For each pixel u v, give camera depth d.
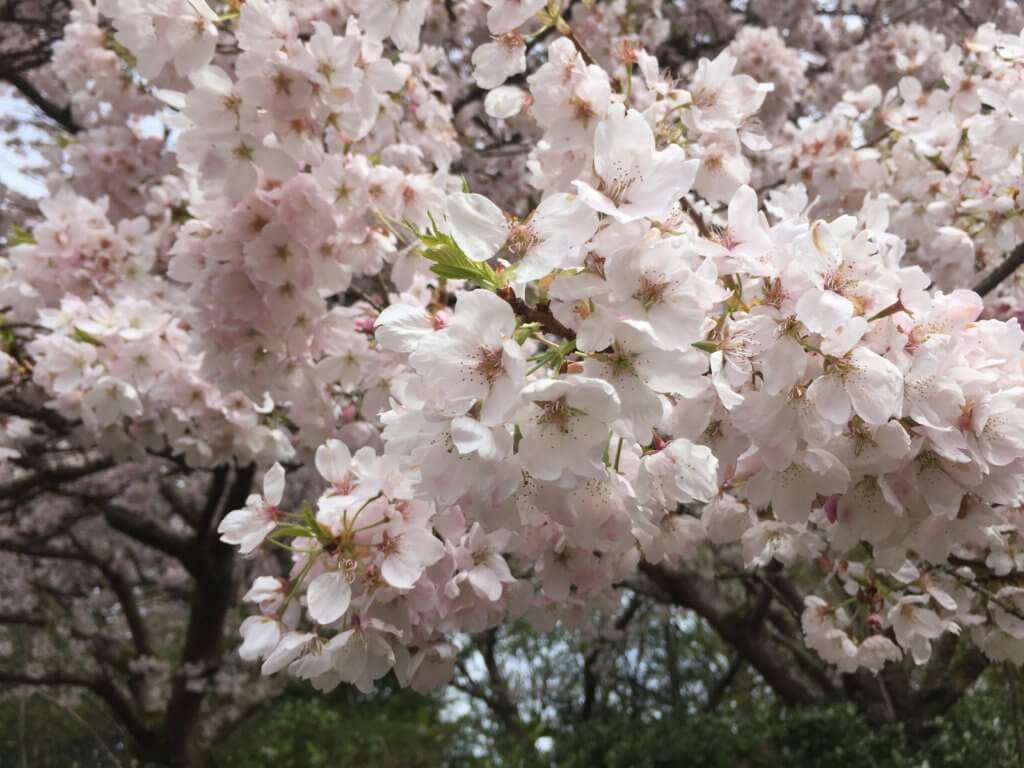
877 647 0.53
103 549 1.61
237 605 1.98
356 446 0.60
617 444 0.31
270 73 0.42
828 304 0.27
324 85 0.42
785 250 0.29
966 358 0.30
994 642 0.49
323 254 0.50
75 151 0.80
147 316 0.63
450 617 0.38
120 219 0.82
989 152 0.56
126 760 1.82
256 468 1.13
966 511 0.33
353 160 0.49
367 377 0.56
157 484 1.24
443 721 2.20
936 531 0.33
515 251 0.28
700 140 0.45
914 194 0.64
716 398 0.30
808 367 0.29
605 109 0.40
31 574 1.71
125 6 0.42
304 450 0.74
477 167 1.08
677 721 1.35
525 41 0.45
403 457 0.29
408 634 0.36
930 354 0.28
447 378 0.26
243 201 0.48
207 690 1.46
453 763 1.87
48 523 1.40
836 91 1.11
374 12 0.47
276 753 1.87
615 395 0.25
